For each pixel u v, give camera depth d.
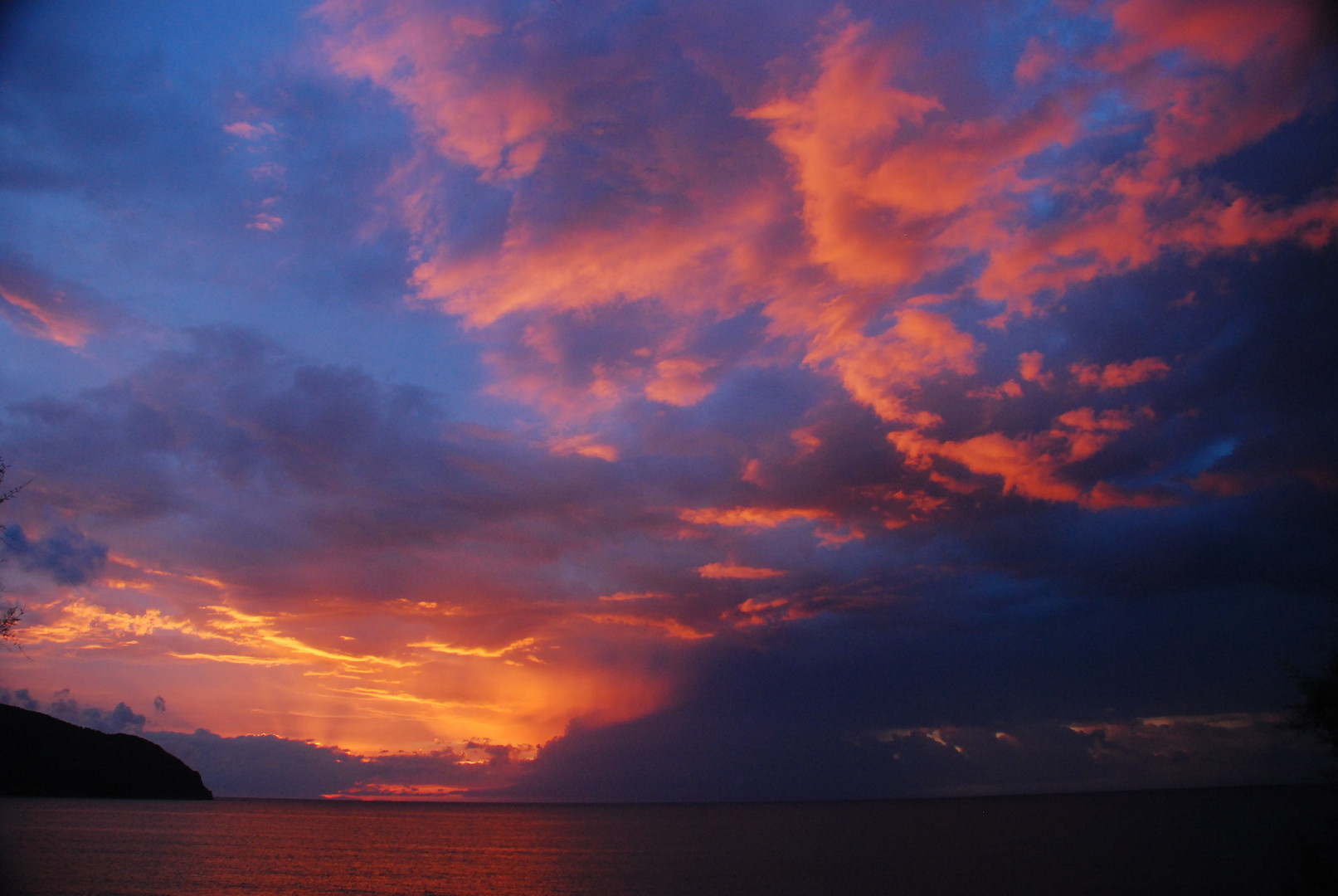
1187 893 52.38
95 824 117.50
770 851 100.94
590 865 85.44
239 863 77.00
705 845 116.75
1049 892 56.16
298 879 68.06
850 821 186.88
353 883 67.31
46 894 53.44
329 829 150.62
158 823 130.38
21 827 101.81
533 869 82.12
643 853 102.12
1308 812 131.62
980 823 156.38
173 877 64.06
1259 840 86.00
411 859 92.50
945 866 76.31
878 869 76.31
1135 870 66.31
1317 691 21.19
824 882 66.50
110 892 54.66
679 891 63.00
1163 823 128.75
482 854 100.88
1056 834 115.12
